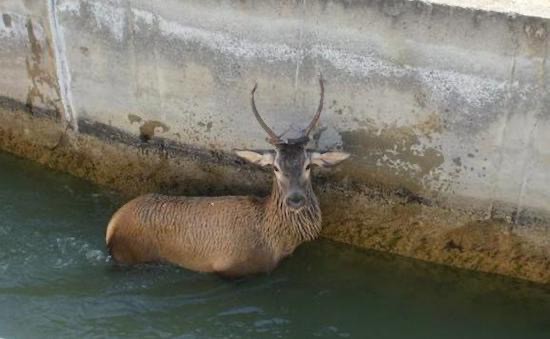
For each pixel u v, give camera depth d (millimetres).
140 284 8039
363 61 7781
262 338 7844
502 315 7953
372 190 8180
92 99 8500
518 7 7480
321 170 8188
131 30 8141
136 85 8328
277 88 8016
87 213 8516
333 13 7688
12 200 8586
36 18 8344
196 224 7895
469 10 7480
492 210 8016
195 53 8070
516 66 7555
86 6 8172
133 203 7980
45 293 7973
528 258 8086
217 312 7945
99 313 7883
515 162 7820
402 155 8008
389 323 7938
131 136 8539
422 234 8219
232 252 7883
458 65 7637
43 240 8305
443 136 7867
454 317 7957
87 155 8727
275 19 7801
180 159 8492
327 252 8328
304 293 8078
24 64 8570
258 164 7918
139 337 7781
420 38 7621
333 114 8000
